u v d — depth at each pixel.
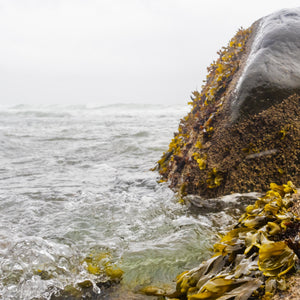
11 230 3.87
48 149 8.99
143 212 4.27
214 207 4.20
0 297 2.71
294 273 2.07
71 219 4.15
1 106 39.06
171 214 4.16
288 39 4.67
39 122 16.84
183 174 4.87
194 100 6.32
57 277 2.93
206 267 2.49
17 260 3.17
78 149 8.88
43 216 4.29
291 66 4.45
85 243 3.50
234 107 4.48
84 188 5.40
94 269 3.02
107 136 10.59
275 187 3.24
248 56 5.05
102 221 4.06
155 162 7.21
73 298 2.68
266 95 4.35
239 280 2.10
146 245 3.39
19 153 8.58
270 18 5.29
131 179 5.80
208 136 4.67
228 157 4.36
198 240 3.41
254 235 2.42
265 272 2.08
